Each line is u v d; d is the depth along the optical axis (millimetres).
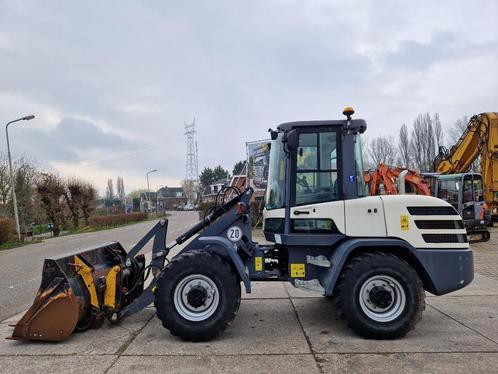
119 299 5445
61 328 4902
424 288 5305
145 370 4090
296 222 5344
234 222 5590
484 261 10742
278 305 6527
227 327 5121
